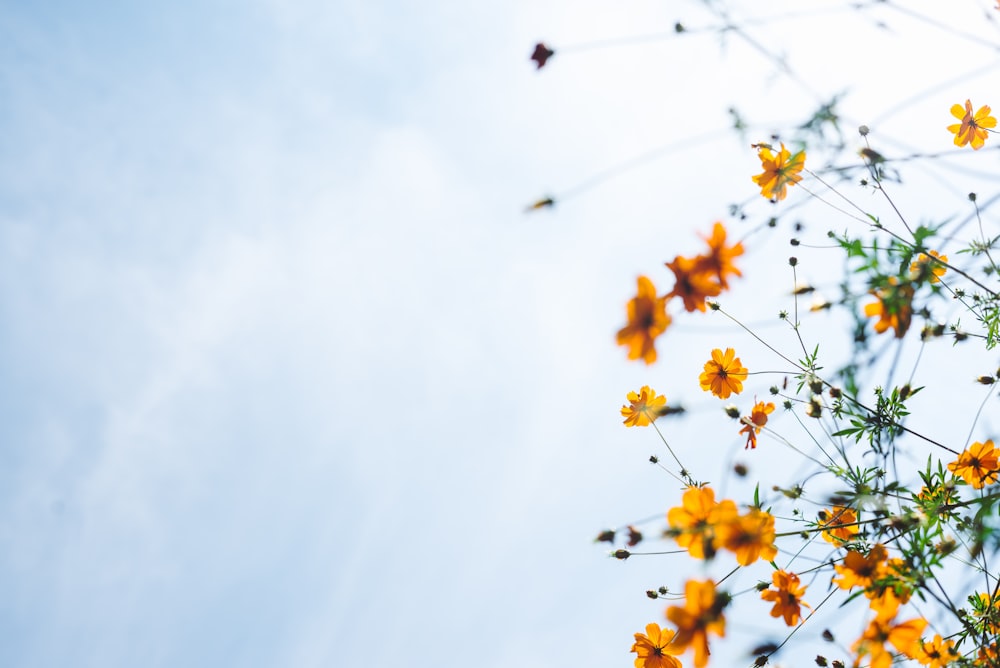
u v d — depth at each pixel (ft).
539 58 4.55
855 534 5.31
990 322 5.19
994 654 5.09
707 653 4.75
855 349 4.68
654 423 5.62
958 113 5.22
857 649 4.90
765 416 5.24
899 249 4.68
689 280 4.74
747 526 4.88
